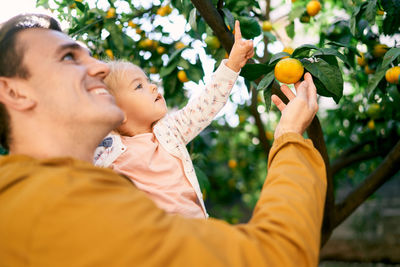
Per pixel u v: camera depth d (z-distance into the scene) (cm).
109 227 60
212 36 180
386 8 165
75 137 83
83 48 91
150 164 127
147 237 60
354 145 311
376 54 191
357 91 294
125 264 59
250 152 474
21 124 82
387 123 273
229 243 63
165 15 235
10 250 62
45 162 72
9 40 82
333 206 219
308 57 125
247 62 139
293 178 76
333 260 554
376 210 555
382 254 526
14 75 81
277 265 63
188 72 206
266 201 73
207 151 324
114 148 128
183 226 64
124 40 221
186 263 59
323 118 407
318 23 281
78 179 66
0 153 164
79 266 59
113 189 67
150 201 68
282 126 90
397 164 222
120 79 135
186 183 129
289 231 66
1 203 66
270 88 124
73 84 81
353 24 174
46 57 82
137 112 134
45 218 61
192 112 135
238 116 344
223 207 637
